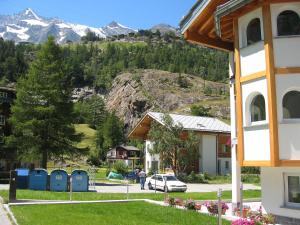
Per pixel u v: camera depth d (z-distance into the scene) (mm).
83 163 94625
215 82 194375
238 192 17750
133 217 16734
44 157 42844
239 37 16078
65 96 43188
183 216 16938
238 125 15828
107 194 29391
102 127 126188
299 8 14617
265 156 14547
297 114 14367
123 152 99000
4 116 49656
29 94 42625
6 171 47438
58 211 18219
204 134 57406
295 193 15109
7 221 15172
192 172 51281
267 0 14672
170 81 181625
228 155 60031
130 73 189875
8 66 191125
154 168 56875
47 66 42594
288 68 14281
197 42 19188
